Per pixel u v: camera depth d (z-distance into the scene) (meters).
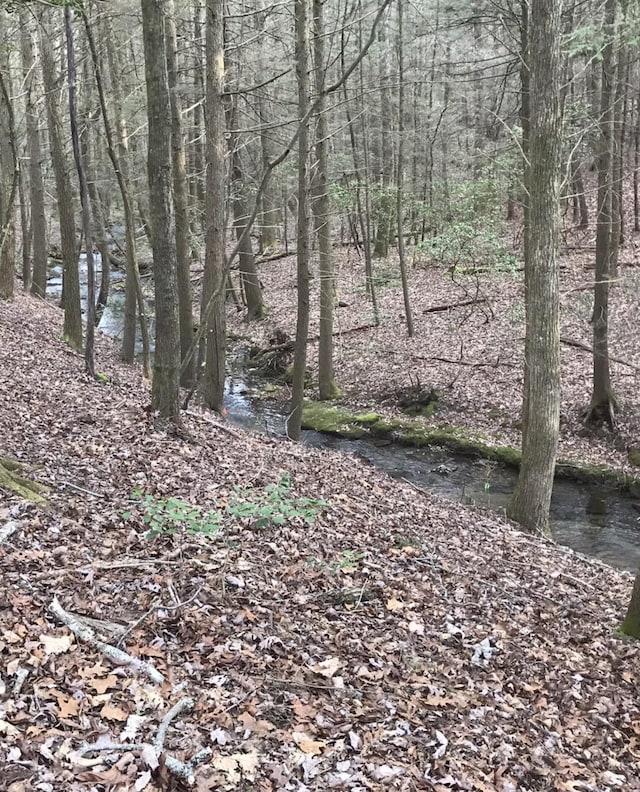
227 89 14.90
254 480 8.38
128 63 17.64
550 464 9.90
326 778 3.63
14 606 4.40
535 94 8.46
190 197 23.22
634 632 6.29
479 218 18.61
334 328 22.02
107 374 13.80
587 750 4.58
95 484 6.90
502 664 5.43
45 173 24.14
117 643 4.40
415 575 6.74
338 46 20.88
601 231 13.55
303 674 4.62
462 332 19.86
